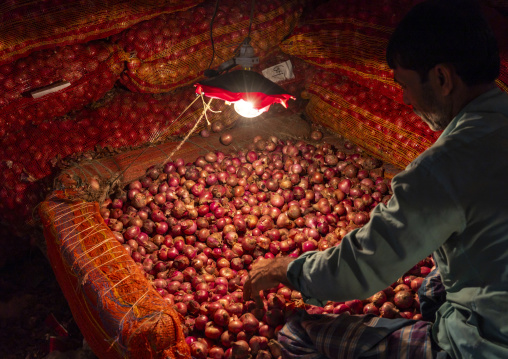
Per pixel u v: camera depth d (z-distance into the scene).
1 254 3.45
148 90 3.56
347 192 3.45
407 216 1.40
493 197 1.35
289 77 4.03
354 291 1.54
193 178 3.44
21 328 3.13
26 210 3.16
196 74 3.62
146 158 3.55
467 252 1.42
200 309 2.57
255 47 3.68
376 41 3.38
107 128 3.51
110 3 3.09
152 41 3.31
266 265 1.90
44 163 3.24
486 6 3.23
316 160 3.67
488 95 1.49
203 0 3.44
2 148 3.17
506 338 1.41
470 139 1.42
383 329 1.82
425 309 2.00
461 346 1.53
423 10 1.44
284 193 3.42
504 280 1.37
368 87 3.61
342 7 3.55
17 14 2.86
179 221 3.14
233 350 2.32
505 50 2.84
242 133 3.98
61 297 3.36
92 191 3.15
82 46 3.20
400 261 1.44
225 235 3.06
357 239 1.52
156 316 2.06
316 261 1.65
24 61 3.04
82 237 2.58
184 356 2.13
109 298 2.20
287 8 3.73
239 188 3.44
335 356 1.83
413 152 3.38
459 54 1.40
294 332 2.00
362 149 3.77
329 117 3.89
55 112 3.30
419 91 1.53
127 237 2.99
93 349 2.50
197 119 3.80
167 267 2.90
